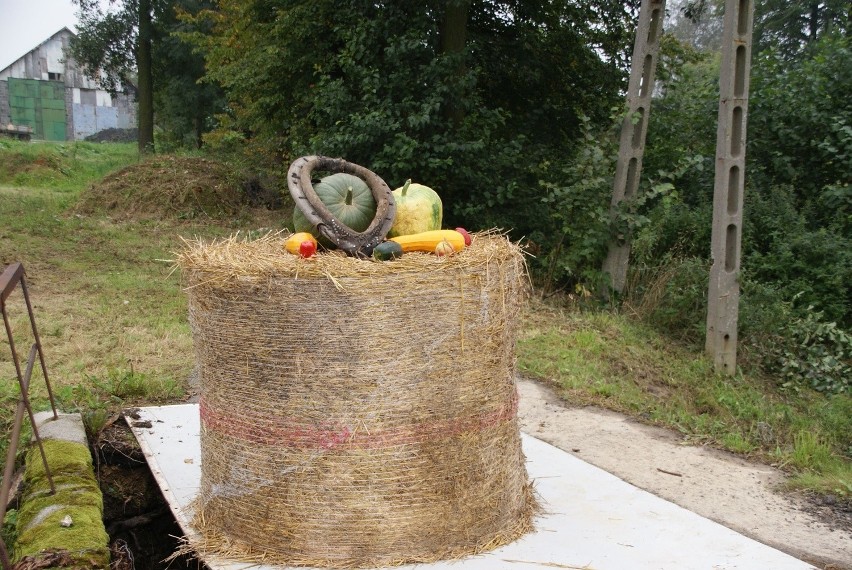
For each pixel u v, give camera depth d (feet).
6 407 15.85
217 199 52.80
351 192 10.05
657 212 31.68
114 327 24.03
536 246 33.19
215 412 9.77
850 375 25.26
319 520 9.19
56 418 14.07
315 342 8.96
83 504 10.61
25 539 9.68
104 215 49.55
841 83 32.32
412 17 34.83
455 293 9.20
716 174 24.94
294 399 9.09
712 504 13.32
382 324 8.94
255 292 9.11
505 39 41.37
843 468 16.25
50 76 164.55
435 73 33.01
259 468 9.39
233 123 62.90
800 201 32.68
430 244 9.87
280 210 55.52
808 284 28.58
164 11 87.71
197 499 10.81
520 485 10.65
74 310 25.95
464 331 9.29
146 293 29.48
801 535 12.12
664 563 9.70
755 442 18.30
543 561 9.53
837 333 25.96
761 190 32.63
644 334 27.22
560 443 16.38
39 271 32.50
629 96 29.45
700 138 35.29
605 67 42.45
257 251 10.21
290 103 44.01
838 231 30.32
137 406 16.99
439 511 9.37
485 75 40.57
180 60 92.32
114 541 12.83
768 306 27.12
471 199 33.86
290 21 39.34
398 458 9.14
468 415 9.43
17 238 39.06
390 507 9.18
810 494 14.11
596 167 30.25
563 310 28.89
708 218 31.71
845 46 33.91
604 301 30.04
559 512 11.31
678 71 36.58
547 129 41.88
